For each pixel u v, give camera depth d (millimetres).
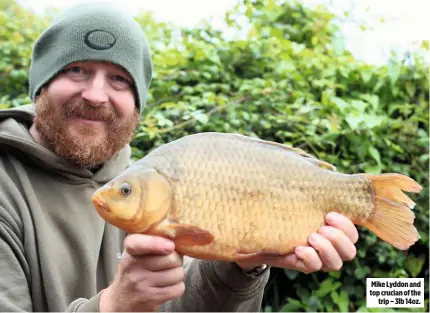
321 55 3367
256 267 1572
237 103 3033
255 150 1321
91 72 1945
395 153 3227
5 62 3641
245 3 3691
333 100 3062
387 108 3359
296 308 2969
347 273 3064
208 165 1273
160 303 1302
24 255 1699
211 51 3236
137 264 1281
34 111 2031
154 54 3365
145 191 1224
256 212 1279
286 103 3129
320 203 1332
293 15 3719
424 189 3189
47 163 1860
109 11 1996
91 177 1959
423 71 3352
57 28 1971
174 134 2957
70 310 1448
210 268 1611
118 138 1997
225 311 1631
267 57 3283
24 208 1738
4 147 1859
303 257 1279
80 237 1811
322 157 2992
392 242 1337
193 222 1244
